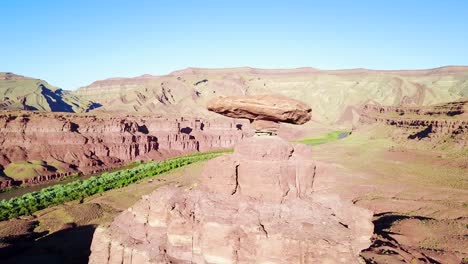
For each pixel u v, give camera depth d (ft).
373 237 147.95
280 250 94.68
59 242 181.27
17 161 391.45
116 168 451.53
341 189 255.50
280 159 109.91
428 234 160.35
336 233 97.45
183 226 106.52
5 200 277.64
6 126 419.33
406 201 222.89
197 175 334.65
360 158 387.34
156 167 402.31
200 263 102.27
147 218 116.47
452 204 213.25
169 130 588.91
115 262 111.34
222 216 102.27
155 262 103.65
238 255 97.04
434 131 403.54
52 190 309.83
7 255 170.40
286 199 107.96
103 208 244.83
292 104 105.81
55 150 429.79
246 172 109.19
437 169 315.58
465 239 152.56
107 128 503.20
